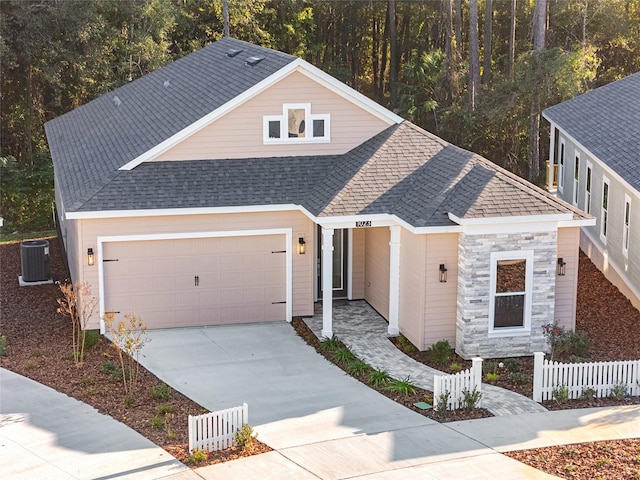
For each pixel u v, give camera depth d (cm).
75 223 2397
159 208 2284
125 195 2303
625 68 5359
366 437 1670
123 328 1958
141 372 2033
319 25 6112
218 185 2380
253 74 2569
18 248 3378
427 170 2364
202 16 5416
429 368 2072
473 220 2047
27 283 2805
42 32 4253
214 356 2155
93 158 2641
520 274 2133
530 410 1816
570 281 2223
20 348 2195
